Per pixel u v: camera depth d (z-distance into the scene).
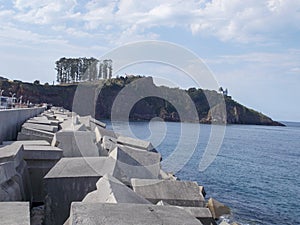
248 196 16.36
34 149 7.90
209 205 12.88
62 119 19.00
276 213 13.80
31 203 7.25
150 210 3.09
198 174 17.84
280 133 83.12
